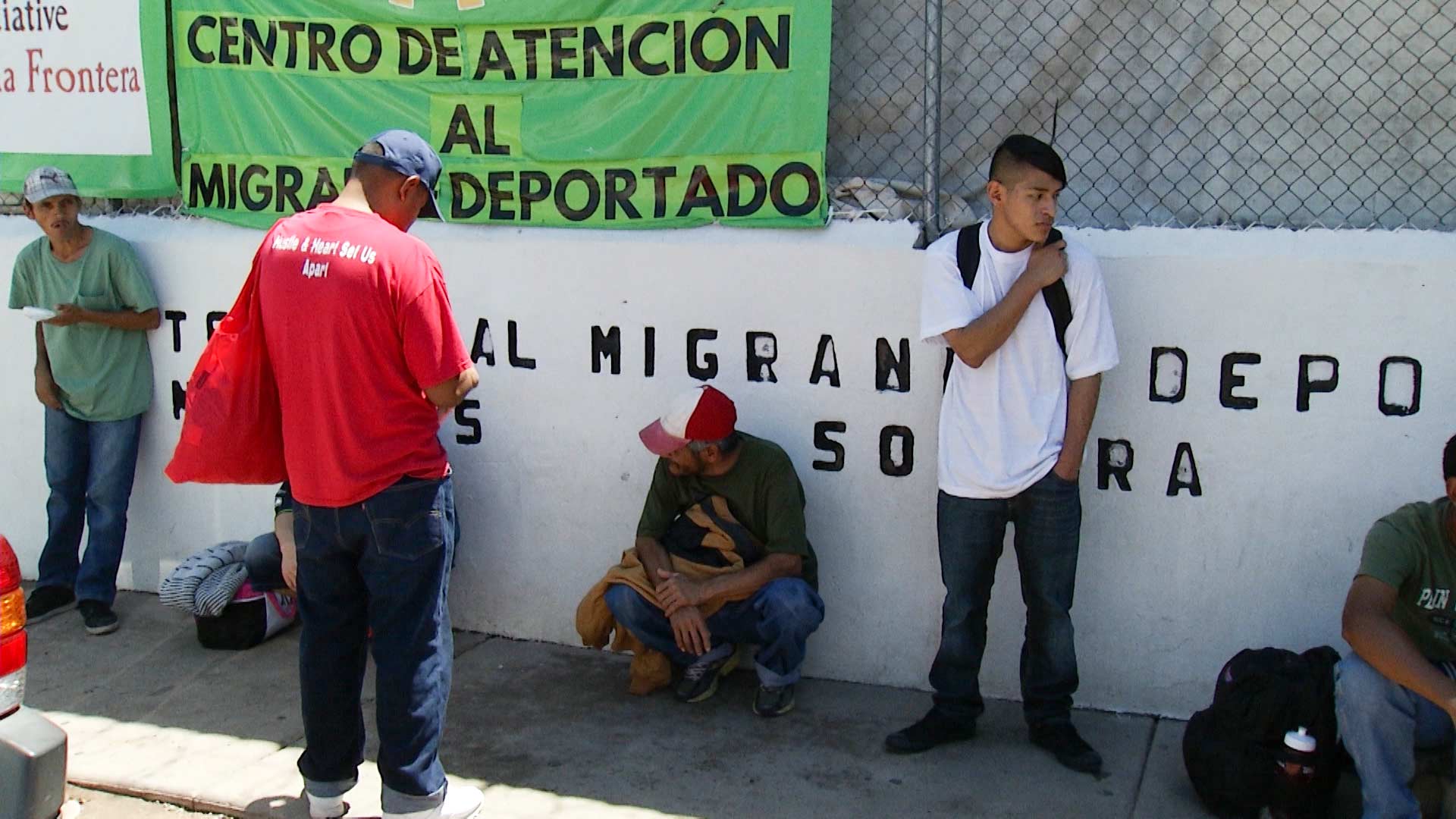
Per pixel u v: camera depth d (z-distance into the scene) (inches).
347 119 206.1
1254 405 168.2
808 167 183.3
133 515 231.0
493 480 206.7
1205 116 175.3
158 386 224.4
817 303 184.1
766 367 188.4
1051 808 154.7
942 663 168.7
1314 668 148.4
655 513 185.6
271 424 146.8
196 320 219.6
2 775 127.6
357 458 138.3
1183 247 170.1
